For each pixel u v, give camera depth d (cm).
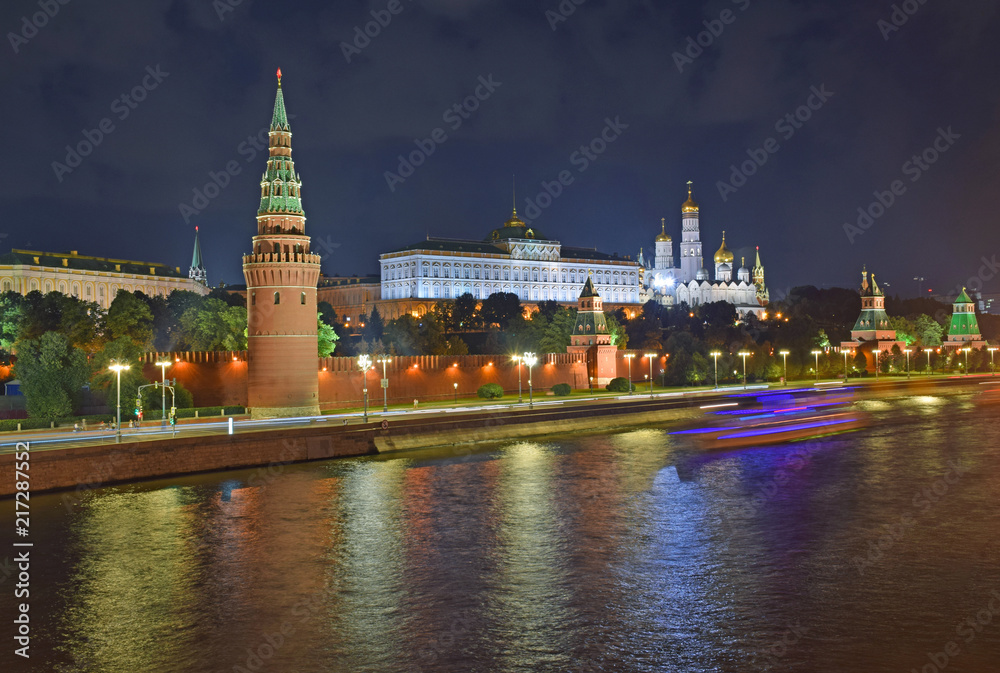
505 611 4472
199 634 4175
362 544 5575
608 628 4256
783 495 7081
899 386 17050
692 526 6081
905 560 5288
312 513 6325
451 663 3881
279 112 10406
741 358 18262
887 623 4303
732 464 8581
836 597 4659
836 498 6975
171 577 4938
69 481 6838
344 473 7750
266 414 10019
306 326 10219
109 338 13675
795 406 12581
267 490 7019
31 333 13825
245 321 13038
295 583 4862
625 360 16712
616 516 6356
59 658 3919
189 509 6359
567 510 6519
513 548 5528
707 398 12781
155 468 7325
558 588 4806
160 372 10325
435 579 4938
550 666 3856
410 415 10394
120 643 4075
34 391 9081
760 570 5109
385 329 18975
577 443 9869
